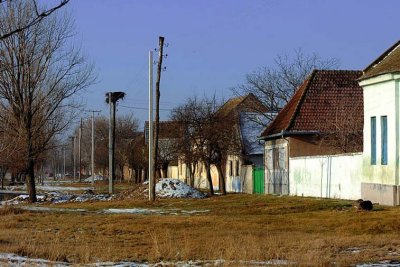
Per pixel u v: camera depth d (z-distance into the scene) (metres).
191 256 15.41
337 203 30.45
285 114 42.31
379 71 28.86
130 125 110.69
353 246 16.98
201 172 67.06
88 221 26.14
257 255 14.98
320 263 13.60
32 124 43.09
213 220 25.72
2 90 40.72
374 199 29.25
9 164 41.72
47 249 16.23
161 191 44.56
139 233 21.52
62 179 136.50
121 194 48.16
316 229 21.94
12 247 16.72
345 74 42.62
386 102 28.45
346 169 32.53
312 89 41.41
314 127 39.28
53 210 34.22
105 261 14.83
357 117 39.75
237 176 54.00
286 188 40.12
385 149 28.69
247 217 27.09
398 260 14.53
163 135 63.91
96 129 110.75
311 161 36.50
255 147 52.38
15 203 44.06
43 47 43.19
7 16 20.55
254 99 60.00
